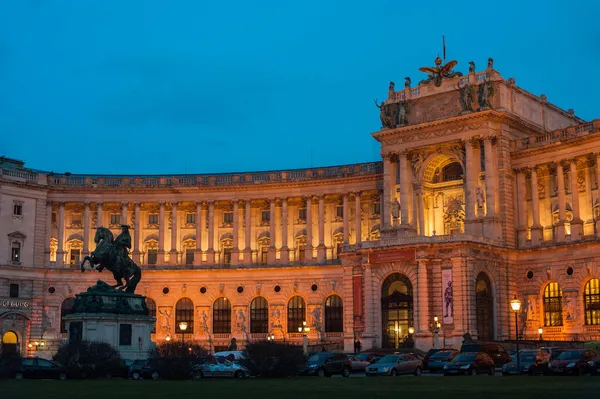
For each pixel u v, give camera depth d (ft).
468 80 348.79
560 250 329.11
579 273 321.52
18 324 385.70
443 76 358.84
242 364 206.59
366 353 257.34
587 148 325.42
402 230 355.56
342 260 350.43
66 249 411.95
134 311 227.20
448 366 222.07
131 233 414.82
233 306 397.80
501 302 333.42
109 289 229.25
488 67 346.33
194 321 400.88
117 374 207.00
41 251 400.67
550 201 344.28
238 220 409.08
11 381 188.34
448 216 361.71
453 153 351.67
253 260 410.52
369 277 338.34
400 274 331.36
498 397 125.18
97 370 202.80
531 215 346.33
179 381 187.83
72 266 404.36
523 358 216.74
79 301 224.12
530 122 361.30
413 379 195.21
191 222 418.72
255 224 414.41
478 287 325.01
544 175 346.95
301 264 395.34
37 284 396.16
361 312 338.95
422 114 361.51
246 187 407.23
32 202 400.88
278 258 403.95
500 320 331.36
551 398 121.49
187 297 403.54
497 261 333.62
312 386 162.50
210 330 398.62
